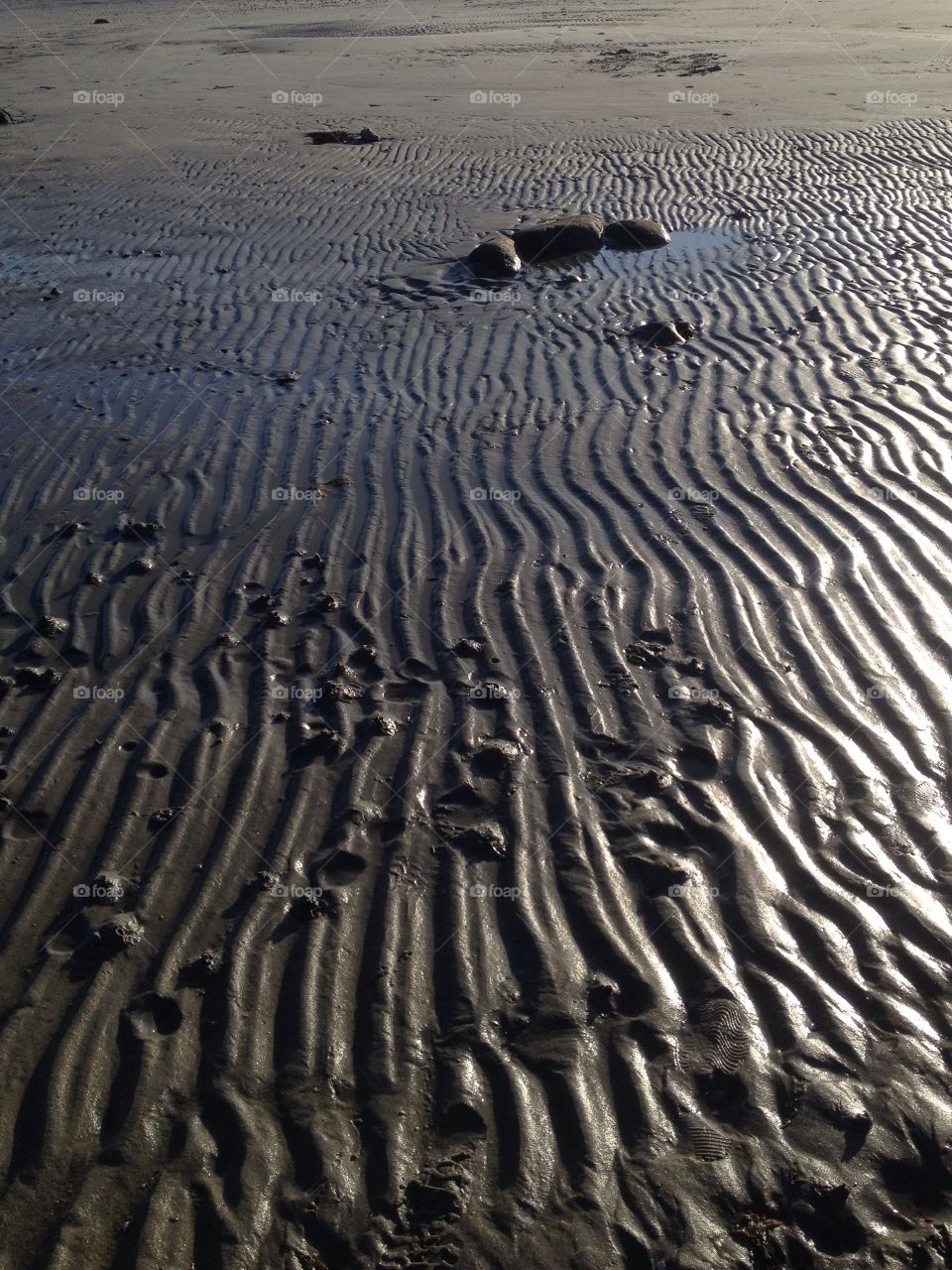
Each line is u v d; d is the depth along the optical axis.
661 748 2.54
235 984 2.02
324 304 5.57
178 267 6.18
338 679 2.82
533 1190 1.68
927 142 8.02
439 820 2.38
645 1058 1.87
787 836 2.29
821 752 2.51
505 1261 1.59
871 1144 1.72
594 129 9.08
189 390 4.59
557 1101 1.80
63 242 6.70
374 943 2.09
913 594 2.99
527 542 3.37
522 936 2.10
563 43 13.70
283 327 5.26
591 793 2.43
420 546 3.39
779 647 2.84
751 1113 1.78
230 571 3.32
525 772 2.49
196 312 5.50
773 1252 1.59
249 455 4.01
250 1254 1.61
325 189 7.64
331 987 2.01
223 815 2.40
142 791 2.47
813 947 2.05
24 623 3.11
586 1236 1.62
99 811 2.43
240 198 7.47
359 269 6.07
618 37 13.98
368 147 8.83
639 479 3.70
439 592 3.16
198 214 7.14
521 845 2.30
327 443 4.09
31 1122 1.79
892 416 4.03
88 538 3.52
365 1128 1.78
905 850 2.24
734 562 3.20
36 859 2.31
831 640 2.85
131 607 3.16
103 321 5.41
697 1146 1.73
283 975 2.03
